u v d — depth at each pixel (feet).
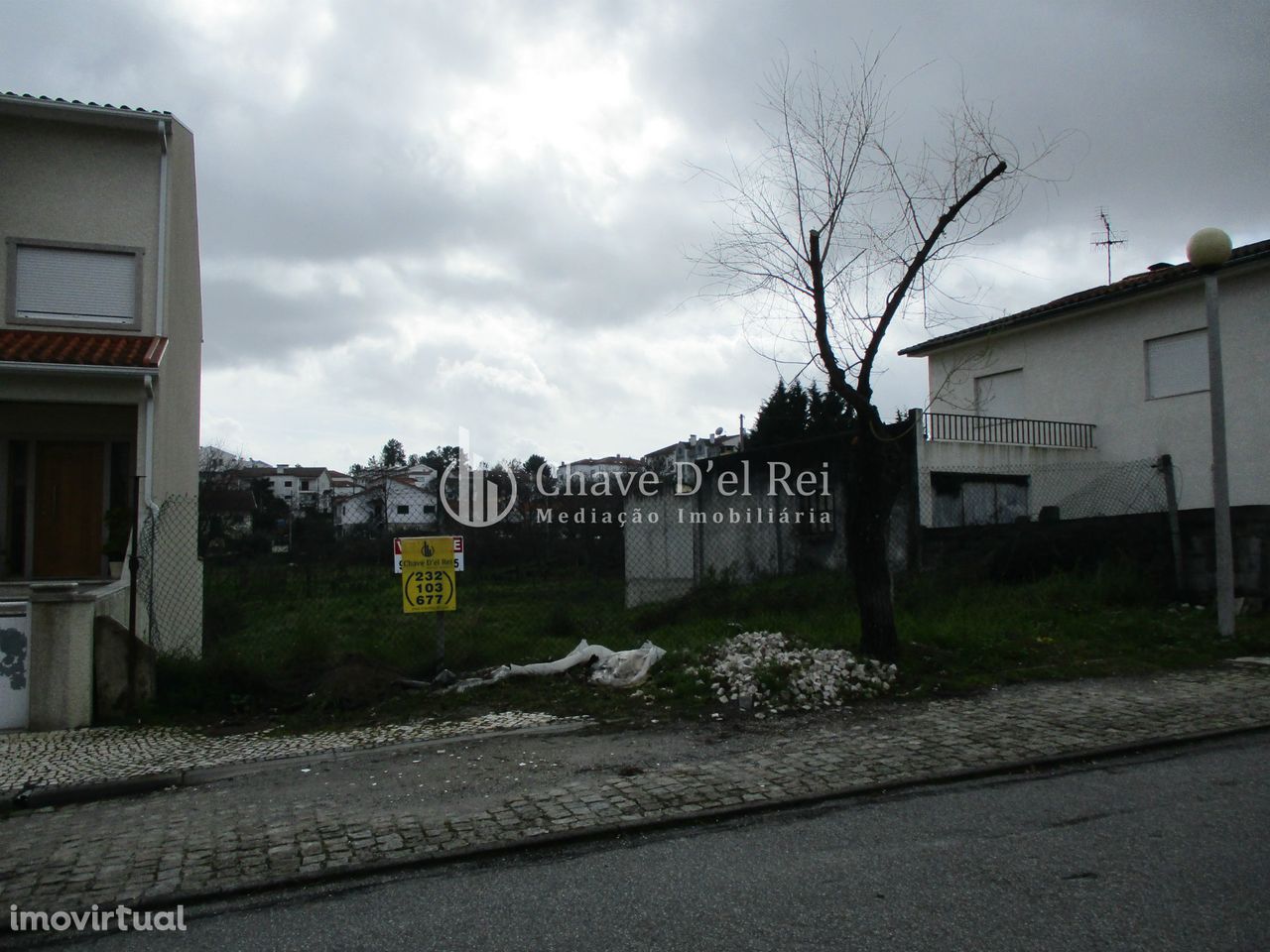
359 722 23.50
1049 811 15.44
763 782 17.26
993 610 34.53
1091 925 10.97
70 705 23.62
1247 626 32.01
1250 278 53.47
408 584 27.14
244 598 40.55
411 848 14.34
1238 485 53.93
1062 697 23.58
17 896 12.91
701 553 52.42
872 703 23.62
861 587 26.81
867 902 11.80
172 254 41.39
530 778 18.04
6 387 36.04
